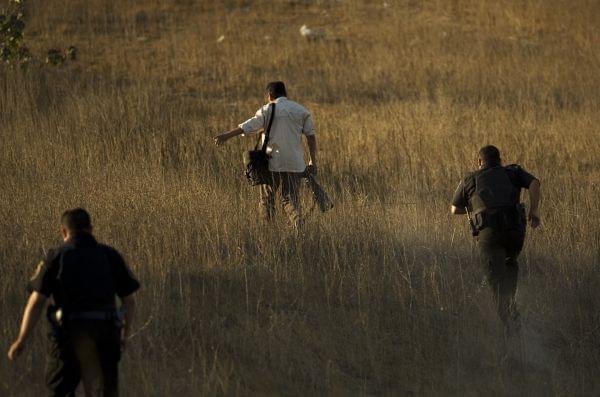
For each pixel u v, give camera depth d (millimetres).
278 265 26219
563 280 27016
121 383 19531
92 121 42281
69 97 47656
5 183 32125
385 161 39781
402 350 22844
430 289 25984
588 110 50938
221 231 28281
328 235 28641
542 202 33750
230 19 71750
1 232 26500
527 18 73938
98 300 16328
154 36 67062
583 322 25172
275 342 22109
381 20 73062
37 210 28344
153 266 24906
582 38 68688
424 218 30906
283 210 30859
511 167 24828
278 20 72188
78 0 72938
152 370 20172
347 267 26953
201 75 58156
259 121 29641
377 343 22828
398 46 65438
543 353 23516
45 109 45531
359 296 24516
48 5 71000
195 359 21234
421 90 55531
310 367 21438
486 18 73688
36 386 19297
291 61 61781
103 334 16250
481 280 27047
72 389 16594
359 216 30297
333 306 24766
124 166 34812
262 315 23812
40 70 52531
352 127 45906
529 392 21234
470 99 53156
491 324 24234
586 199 33562
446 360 22594
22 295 22828
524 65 61656
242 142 41906
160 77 56844
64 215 17016
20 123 41531
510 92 55719
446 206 33156
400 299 24953
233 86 56312
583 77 59531
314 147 30344
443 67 60094
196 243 27141
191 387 19719
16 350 16188
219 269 25859
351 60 61938
